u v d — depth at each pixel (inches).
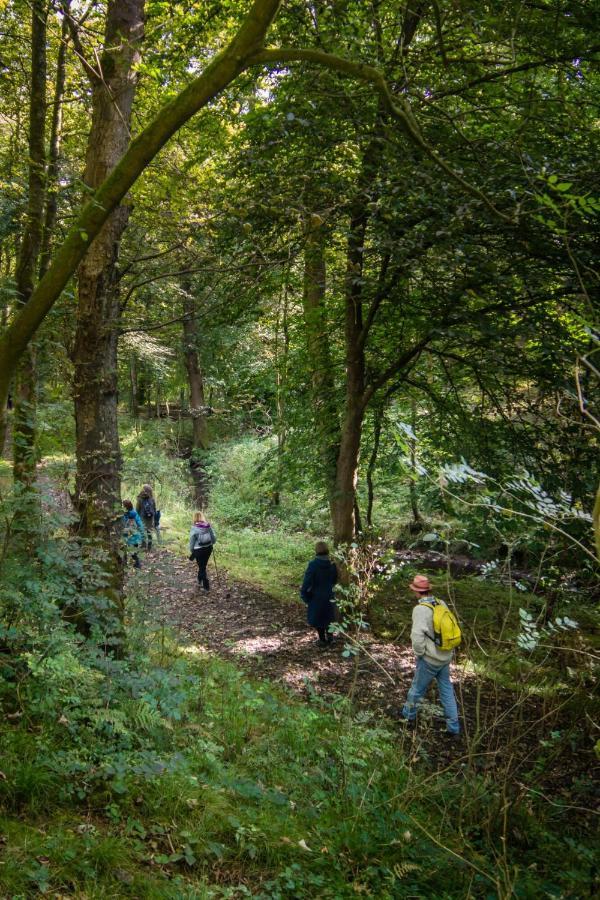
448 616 244.4
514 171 238.8
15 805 130.4
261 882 137.9
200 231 253.3
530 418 330.3
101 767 150.0
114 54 224.2
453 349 343.3
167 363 950.4
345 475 384.5
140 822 142.2
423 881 154.9
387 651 343.0
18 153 246.7
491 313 282.8
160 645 278.4
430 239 253.1
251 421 954.1
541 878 163.5
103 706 173.3
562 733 211.9
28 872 111.3
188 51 306.3
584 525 220.7
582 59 252.5
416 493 448.1
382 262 310.5
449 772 214.4
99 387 228.1
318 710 260.5
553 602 221.6
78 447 227.0
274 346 470.9
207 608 400.5
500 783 192.7
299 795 184.9
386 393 392.2
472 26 223.8
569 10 244.1
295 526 670.5
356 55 223.5
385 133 243.4
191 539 429.7
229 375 874.1
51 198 237.1
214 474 824.9
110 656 181.5
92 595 207.9
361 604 358.9
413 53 257.3
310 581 343.0
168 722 181.2
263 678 292.0
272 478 491.8
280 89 263.4
